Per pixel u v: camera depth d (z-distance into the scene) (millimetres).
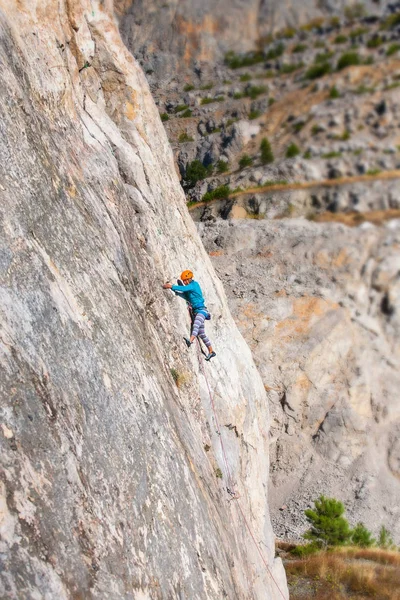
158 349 6789
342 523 14727
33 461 3514
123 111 8820
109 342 5016
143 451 4824
